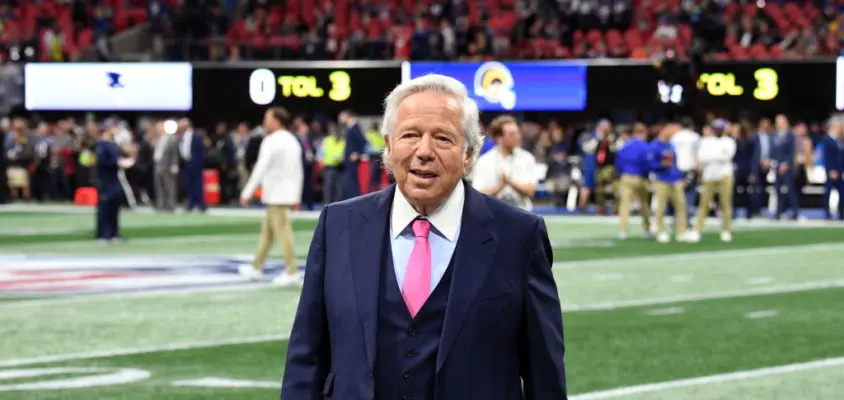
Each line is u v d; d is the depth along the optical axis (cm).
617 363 1045
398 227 422
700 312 1343
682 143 2669
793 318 1302
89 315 1330
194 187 3122
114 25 4131
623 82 3362
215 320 1291
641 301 1435
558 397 420
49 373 1002
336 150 3111
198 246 2186
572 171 3259
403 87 421
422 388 412
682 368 1025
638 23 3816
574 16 3809
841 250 2098
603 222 2777
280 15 4000
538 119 3472
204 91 3534
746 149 2923
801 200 3325
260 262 1638
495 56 3662
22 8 4178
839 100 3325
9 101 3609
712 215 3028
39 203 3534
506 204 429
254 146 3272
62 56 3831
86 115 3597
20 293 1526
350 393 413
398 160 415
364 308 414
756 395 923
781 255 2011
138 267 1831
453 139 414
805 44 3706
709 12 3769
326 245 427
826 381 977
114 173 2264
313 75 3491
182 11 3872
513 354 421
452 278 414
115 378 979
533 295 419
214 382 962
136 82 3562
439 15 3897
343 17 3994
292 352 427
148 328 1238
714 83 3334
